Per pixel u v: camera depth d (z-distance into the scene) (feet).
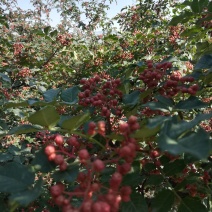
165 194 5.46
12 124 15.40
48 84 21.81
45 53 23.24
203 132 3.82
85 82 7.30
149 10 25.16
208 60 7.14
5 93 16.72
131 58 20.51
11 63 20.97
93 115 7.19
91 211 3.50
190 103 5.74
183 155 5.92
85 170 5.29
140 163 5.99
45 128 5.03
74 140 4.87
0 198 5.14
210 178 6.02
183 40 18.13
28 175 4.33
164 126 4.14
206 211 5.26
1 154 7.60
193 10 7.43
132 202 5.07
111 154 4.88
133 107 6.73
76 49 21.66
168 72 7.33
